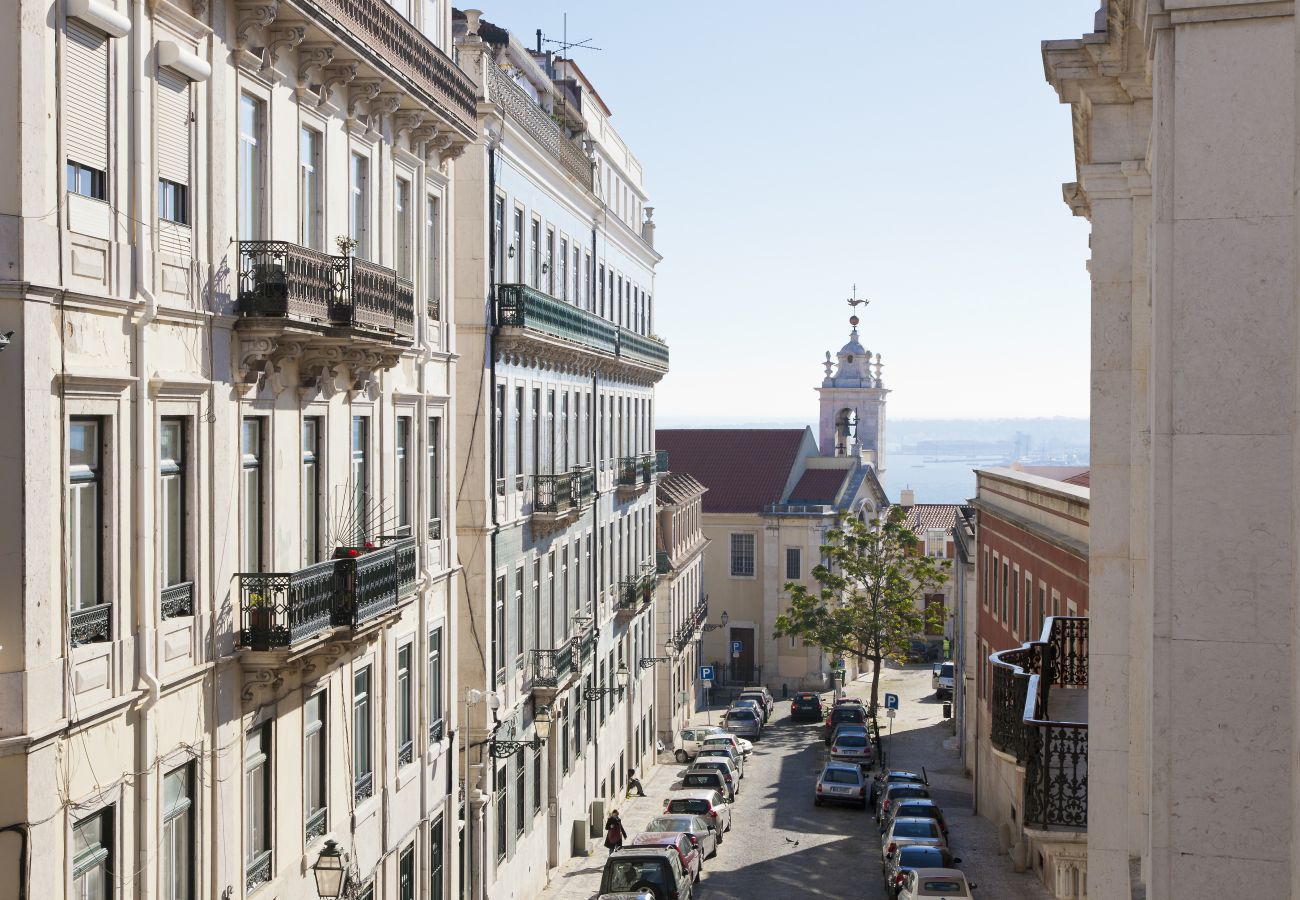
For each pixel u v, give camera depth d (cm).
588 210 3912
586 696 3803
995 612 4062
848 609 5841
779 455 7606
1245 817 708
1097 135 1171
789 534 7212
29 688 1171
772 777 4834
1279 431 708
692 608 6334
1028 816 1323
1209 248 718
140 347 1363
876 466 8588
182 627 1467
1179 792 717
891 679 7619
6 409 1162
